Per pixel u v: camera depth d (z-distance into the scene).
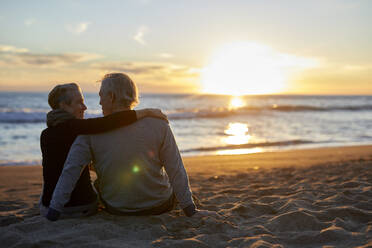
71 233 1.92
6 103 47.31
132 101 2.19
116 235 1.94
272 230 2.10
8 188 4.89
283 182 4.48
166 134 2.19
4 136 13.24
